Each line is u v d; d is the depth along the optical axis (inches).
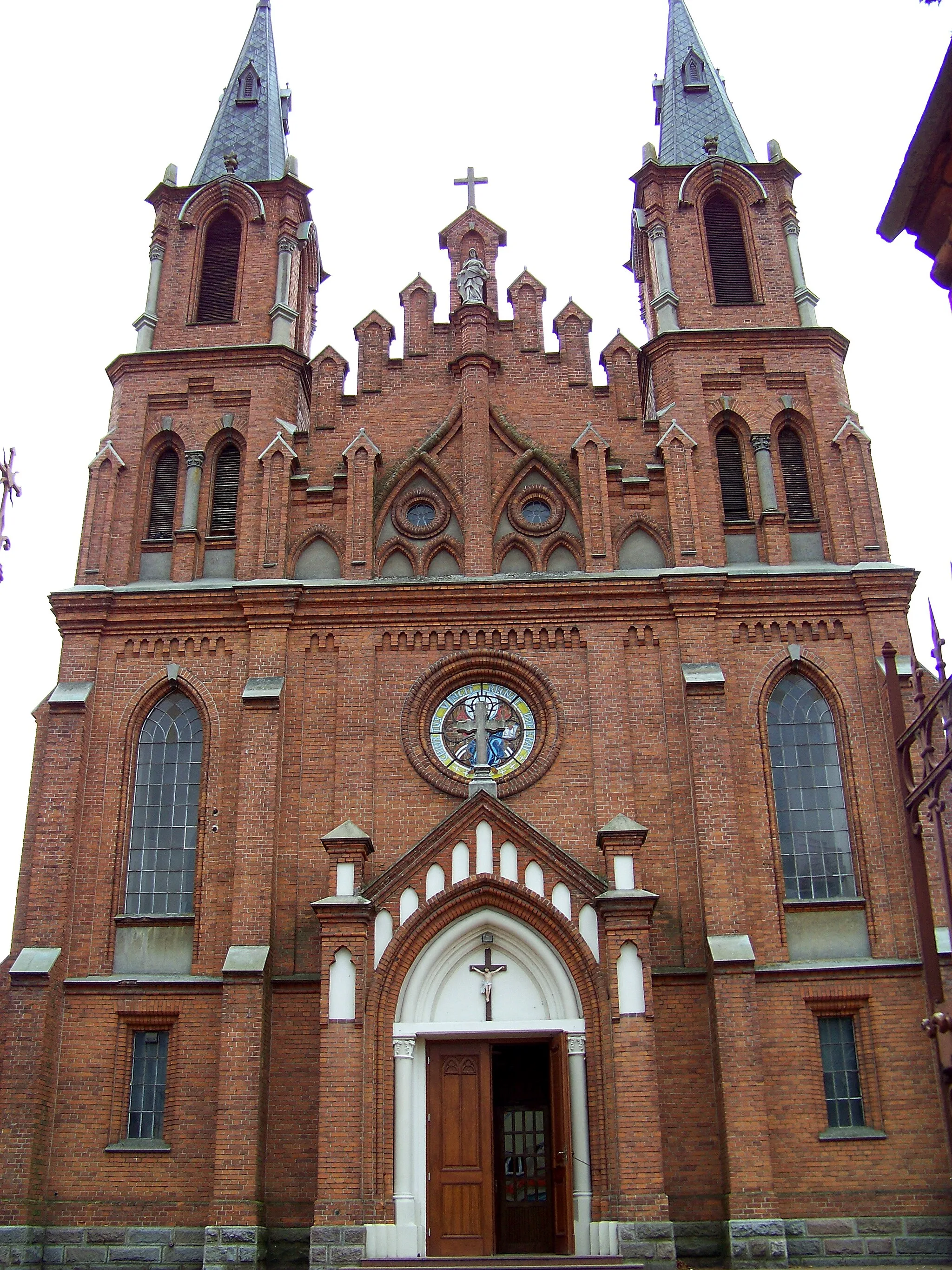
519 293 1456.7
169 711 1270.9
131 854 1218.6
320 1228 986.7
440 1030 1067.3
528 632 1269.7
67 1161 1098.7
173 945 1174.3
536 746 1232.2
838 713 1240.2
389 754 1228.5
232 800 1214.9
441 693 1259.2
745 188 1529.3
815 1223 1058.7
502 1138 1157.1
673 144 1590.8
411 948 1088.8
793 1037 1119.6
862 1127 1099.3
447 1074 1069.8
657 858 1179.9
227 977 1109.7
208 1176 1087.0
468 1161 1045.2
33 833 1202.6
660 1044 1115.3
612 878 1079.6
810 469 1375.5
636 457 1375.5
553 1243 1103.0
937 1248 1049.5
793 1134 1089.4
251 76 1679.4
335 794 1211.9
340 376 1424.7
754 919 1165.1
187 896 1201.4
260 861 1166.3
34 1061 1103.0
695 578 1264.8
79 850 1205.7
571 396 1403.8
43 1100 1103.0
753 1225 1025.5
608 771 1209.4
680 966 1142.3
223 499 1384.1
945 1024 614.2
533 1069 1176.8
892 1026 1119.6
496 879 1095.0
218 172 1585.9
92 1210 1082.1
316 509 1348.4
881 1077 1105.4
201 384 1418.6
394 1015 1072.8
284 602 1273.4
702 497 1347.2
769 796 1208.2
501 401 1402.6
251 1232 1030.4
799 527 1341.0
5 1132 1079.0
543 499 1357.0
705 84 1644.9
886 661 749.3
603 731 1225.4
